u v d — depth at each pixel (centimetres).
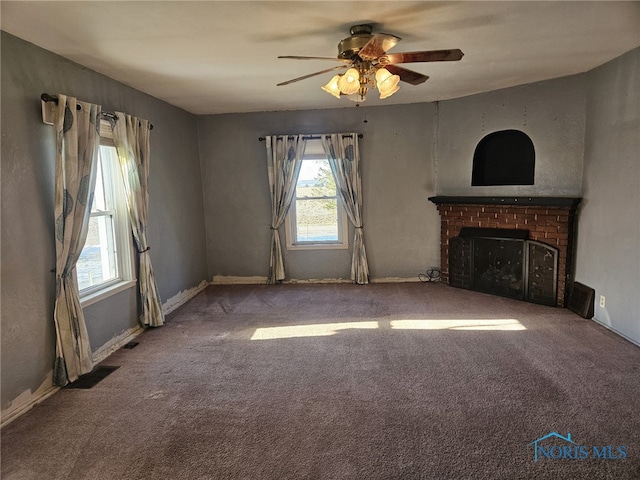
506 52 339
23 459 223
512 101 472
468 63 371
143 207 407
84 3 223
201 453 226
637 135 343
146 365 335
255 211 592
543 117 450
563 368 310
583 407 258
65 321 300
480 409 259
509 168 502
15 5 223
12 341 264
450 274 554
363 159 568
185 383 304
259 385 299
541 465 209
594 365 313
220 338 392
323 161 579
